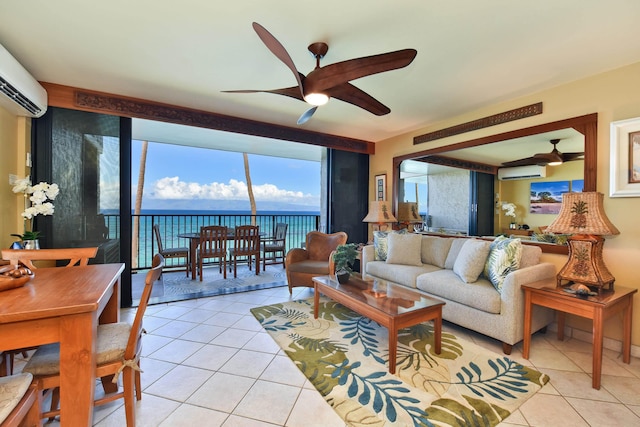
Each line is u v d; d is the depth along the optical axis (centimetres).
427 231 407
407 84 267
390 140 462
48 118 277
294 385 176
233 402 161
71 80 264
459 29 185
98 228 300
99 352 131
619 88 229
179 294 366
